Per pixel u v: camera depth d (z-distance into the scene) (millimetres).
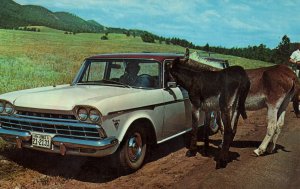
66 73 21609
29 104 5402
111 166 5695
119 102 5305
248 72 6723
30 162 6043
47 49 55156
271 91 6391
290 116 10578
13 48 52781
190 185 5078
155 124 6098
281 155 6539
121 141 5449
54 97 5461
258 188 4930
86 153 5160
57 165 5941
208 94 6133
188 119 7109
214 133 8531
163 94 6270
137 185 5148
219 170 5684
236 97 6020
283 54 81438
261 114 11688
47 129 5359
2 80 16500
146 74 6477
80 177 5453
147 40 151250
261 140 7836
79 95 5531
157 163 6230
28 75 19672
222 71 6164
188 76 6211
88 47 72062
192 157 6566
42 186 5047
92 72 6859
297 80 6594
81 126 5074
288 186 5016
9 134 5621
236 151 6891
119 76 6617
